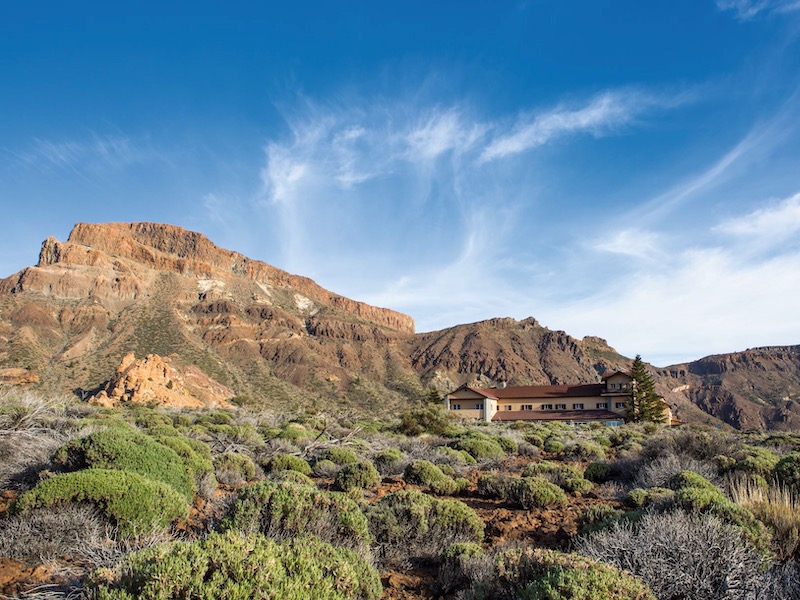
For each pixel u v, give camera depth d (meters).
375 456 17.36
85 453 8.00
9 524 5.61
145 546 5.07
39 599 4.11
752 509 7.30
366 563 5.12
